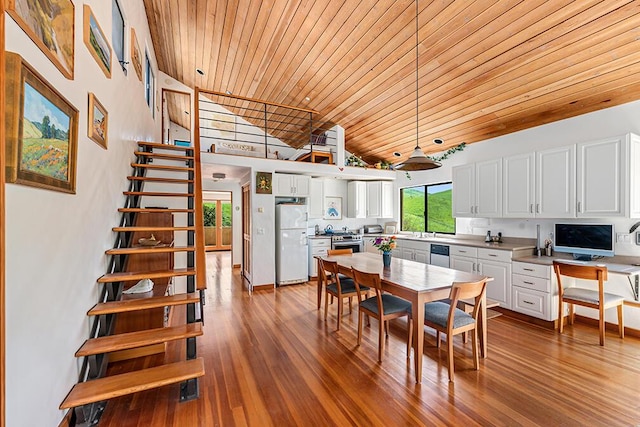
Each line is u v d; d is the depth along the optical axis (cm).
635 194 287
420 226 617
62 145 168
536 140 391
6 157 119
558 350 273
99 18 239
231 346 288
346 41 368
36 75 137
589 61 279
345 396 208
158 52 561
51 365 156
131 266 313
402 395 208
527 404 196
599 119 331
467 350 277
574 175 324
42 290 149
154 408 196
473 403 198
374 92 443
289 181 548
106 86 259
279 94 561
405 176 637
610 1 230
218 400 205
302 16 356
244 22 401
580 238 325
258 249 505
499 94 355
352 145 641
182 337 206
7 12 118
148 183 448
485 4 265
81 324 195
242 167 505
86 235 209
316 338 307
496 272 380
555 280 326
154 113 543
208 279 593
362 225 702
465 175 453
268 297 462
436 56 336
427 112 440
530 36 276
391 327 340
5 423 115
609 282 322
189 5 398
